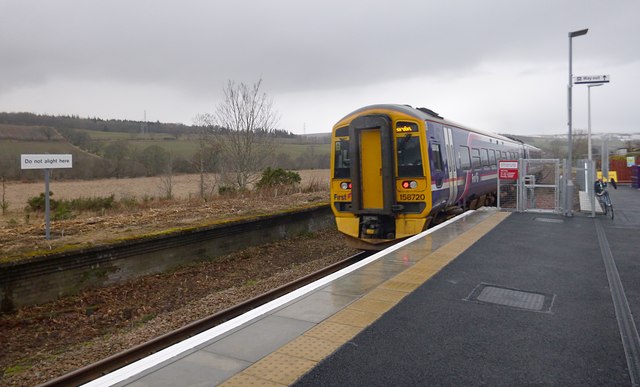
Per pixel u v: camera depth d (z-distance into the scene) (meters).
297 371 3.68
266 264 11.48
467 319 4.88
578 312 5.11
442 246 8.63
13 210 18.70
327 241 14.59
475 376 3.63
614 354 4.03
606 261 7.55
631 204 17.03
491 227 10.88
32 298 7.88
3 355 6.25
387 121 10.42
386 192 10.44
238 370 3.68
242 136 24.20
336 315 4.96
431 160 10.67
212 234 11.55
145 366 3.72
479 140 15.79
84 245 8.72
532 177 14.84
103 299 8.52
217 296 8.67
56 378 5.19
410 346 4.18
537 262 7.45
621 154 48.69
